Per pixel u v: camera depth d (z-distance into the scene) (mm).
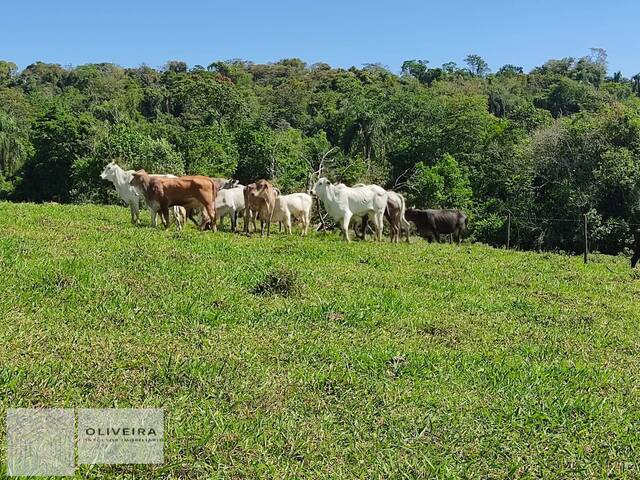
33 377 5223
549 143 39188
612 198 36281
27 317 6914
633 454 5004
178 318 7539
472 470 4551
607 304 11172
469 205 43344
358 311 8734
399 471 4410
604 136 37656
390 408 5469
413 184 44625
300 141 54531
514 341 8211
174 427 4645
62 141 51812
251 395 5422
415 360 6844
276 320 7992
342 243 16609
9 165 52562
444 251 17328
